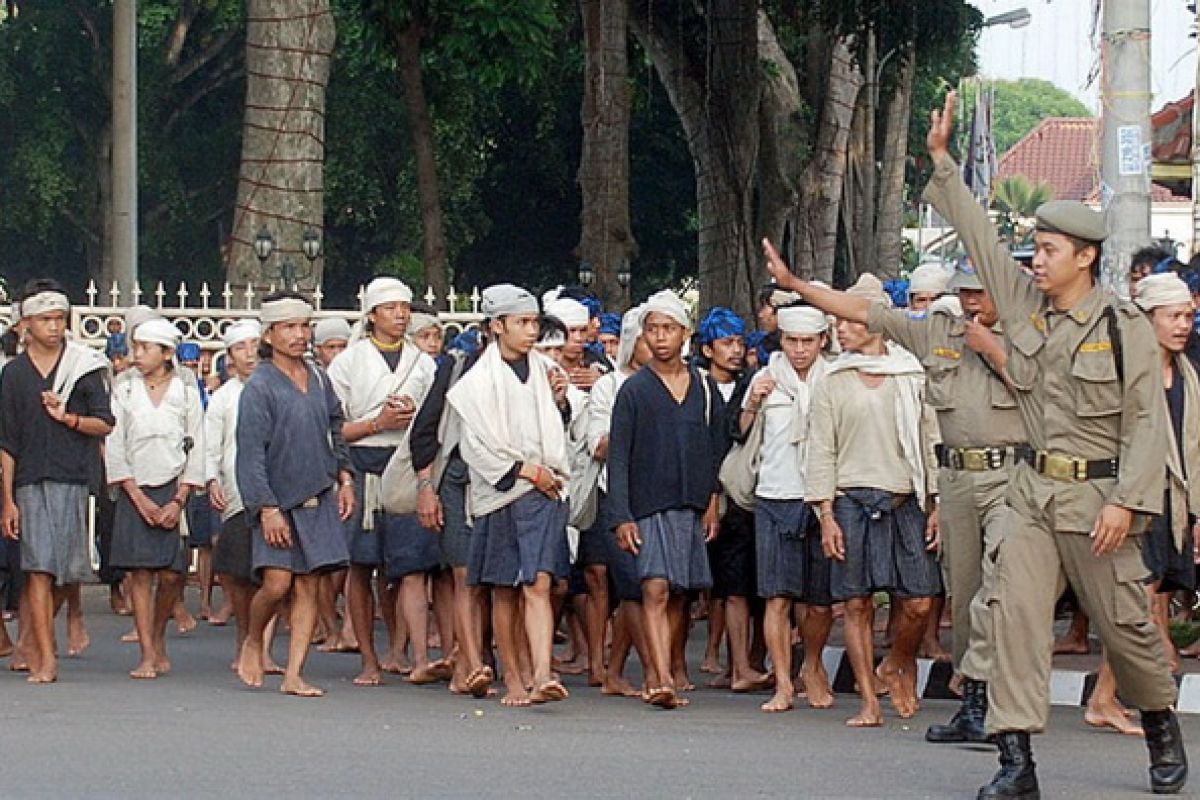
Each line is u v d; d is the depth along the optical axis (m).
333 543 20.20
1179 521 16.53
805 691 20.86
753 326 53.94
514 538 19.02
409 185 73.25
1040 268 13.84
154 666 22.08
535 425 18.95
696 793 14.44
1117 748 16.97
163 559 21.97
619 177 47.88
